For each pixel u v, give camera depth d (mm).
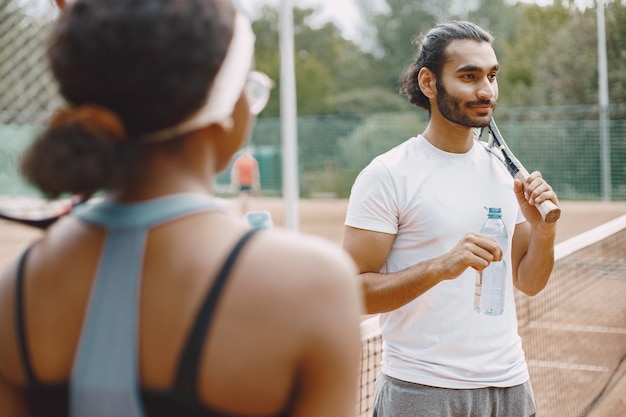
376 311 2559
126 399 967
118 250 1009
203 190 1067
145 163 1023
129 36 962
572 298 8547
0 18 3123
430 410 2576
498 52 34938
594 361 6172
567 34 28719
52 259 1058
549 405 5102
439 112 2668
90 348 991
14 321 1058
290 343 960
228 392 950
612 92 24453
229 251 979
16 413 1101
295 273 974
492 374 2613
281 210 21688
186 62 975
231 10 1055
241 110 1121
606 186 21766
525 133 23203
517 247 2896
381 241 2613
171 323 966
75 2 1018
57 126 978
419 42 2861
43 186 969
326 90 44188
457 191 2648
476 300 2604
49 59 1028
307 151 28078
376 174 2641
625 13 23406
